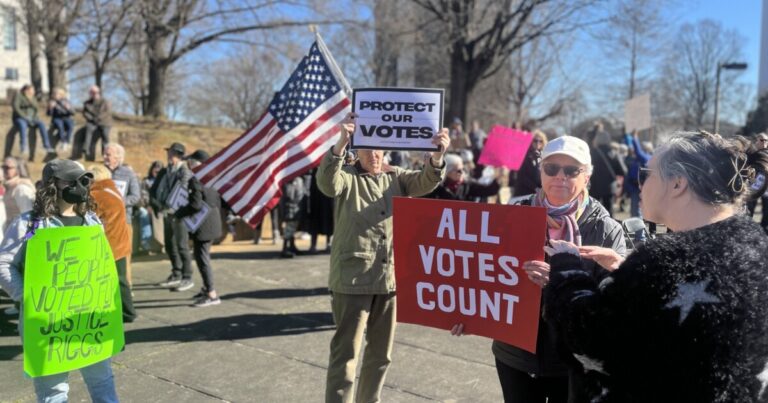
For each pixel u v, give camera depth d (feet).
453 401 12.28
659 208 5.35
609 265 6.29
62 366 8.82
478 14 73.82
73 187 9.12
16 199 19.92
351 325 10.22
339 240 10.37
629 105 38.32
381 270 10.24
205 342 16.14
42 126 41.19
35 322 8.57
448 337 16.53
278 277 24.56
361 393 10.82
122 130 49.14
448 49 79.00
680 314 4.48
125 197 22.39
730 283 4.47
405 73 128.36
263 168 16.08
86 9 58.80
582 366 5.34
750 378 4.51
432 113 10.10
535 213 7.24
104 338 9.39
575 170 7.55
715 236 4.70
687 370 4.51
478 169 37.81
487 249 7.63
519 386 7.74
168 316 18.67
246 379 13.55
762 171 5.11
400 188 10.80
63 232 8.79
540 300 7.26
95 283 9.23
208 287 19.99
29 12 57.36
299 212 29.50
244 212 16.11
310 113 15.83
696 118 173.99
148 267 27.32
